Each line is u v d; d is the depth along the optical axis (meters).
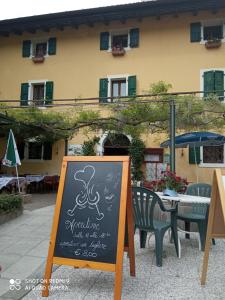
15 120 11.70
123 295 3.42
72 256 3.41
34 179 12.89
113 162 3.65
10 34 17.70
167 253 4.97
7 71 17.55
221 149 13.87
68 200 3.65
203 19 14.85
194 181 13.98
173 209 4.80
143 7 14.92
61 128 12.05
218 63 14.41
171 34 15.23
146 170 14.36
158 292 3.50
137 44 15.55
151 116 10.17
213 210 3.70
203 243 5.14
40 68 16.98
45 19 16.27
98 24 16.30
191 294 3.46
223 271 4.15
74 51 16.55
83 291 3.54
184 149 14.28
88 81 16.09
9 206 7.36
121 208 3.42
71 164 3.80
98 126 11.79
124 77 15.53
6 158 9.98
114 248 3.30
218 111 9.80
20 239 5.73
